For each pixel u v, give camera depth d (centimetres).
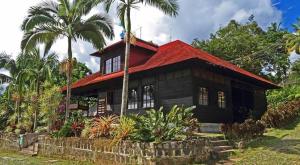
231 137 1513
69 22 2180
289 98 2944
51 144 1964
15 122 3058
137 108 2194
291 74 4275
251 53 4172
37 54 3008
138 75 2120
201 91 1902
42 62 2989
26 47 2183
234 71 1969
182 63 1775
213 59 2098
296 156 1234
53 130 2097
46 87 2639
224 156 1349
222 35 4603
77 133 1839
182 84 1892
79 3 2138
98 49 2247
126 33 1695
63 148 1836
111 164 1409
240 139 1517
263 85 2544
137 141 1315
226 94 2119
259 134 1628
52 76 3003
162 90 2020
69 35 2131
